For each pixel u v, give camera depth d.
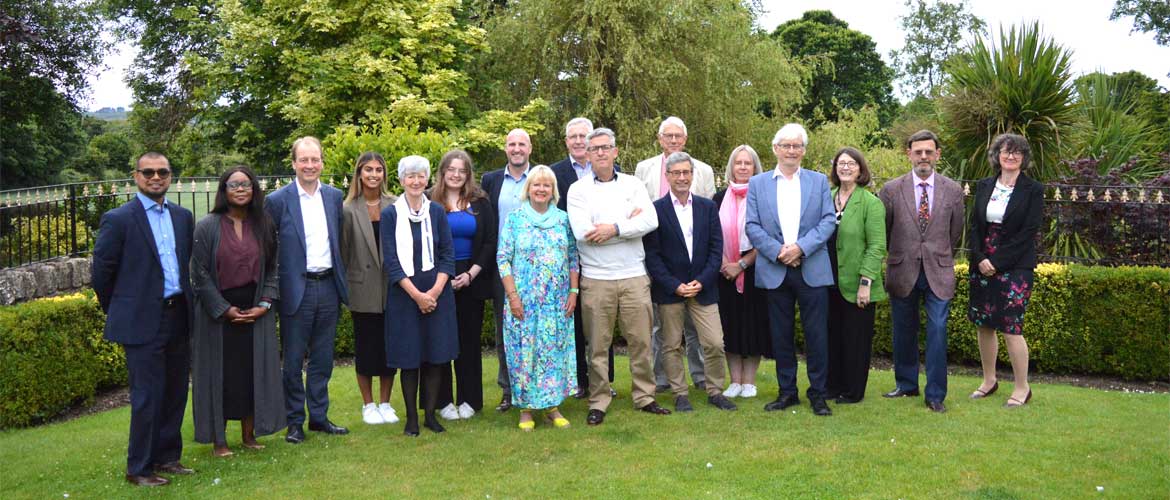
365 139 7.84
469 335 5.21
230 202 4.21
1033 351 6.42
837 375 5.48
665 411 5.13
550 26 15.24
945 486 3.74
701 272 5.11
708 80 14.77
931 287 5.14
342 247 4.97
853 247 5.20
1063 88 8.69
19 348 5.35
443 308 4.79
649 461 4.18
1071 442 4.37
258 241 4.30
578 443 4.54
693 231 5.11
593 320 4.97
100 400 6.21
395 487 3.88
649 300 5.08
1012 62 8.77
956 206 5.21
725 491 3.71
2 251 7.25
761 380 6.19
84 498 3.80
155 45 20.02
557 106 15.61
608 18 14.59
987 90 8.77
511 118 13.59
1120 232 6.85
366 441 4.67
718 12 15.19
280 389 4.44
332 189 4.80
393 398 5.82
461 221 5.09
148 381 3.95
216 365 4.29
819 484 3.79
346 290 4.79
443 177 5.14
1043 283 6.36
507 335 4.88
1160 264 6.49
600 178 5.02
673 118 5.59
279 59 13.40
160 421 4.11
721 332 5.25
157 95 20.77
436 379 4.88
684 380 5.27
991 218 5.19
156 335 3.95
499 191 5.38
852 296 5.23
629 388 5.98
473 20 16.94
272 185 7.75
